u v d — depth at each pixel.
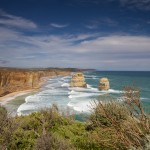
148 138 4.42
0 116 9.05
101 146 6.42
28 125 9.34
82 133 8.30
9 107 44.50
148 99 56.00
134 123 5.00
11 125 8.60
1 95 67.56
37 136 8.41
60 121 9.98
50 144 6.75
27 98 58.47
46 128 8.98
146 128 4.75
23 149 7.64
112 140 5.34
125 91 5.33
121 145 5.12
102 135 6.05
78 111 33.81
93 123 7.90
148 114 5.12
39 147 6.73
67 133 8.38
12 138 7.96
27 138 8.28
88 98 57.00
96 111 7.45
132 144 4.74
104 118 6.76
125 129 5.11
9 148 7.71
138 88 5.27
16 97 61.03
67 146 6.82
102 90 78.81
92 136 6.79
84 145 7.05
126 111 5.57
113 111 6.04
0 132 8.22
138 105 5.12
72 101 51.69
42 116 9.75
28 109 41.78
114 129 5.37
